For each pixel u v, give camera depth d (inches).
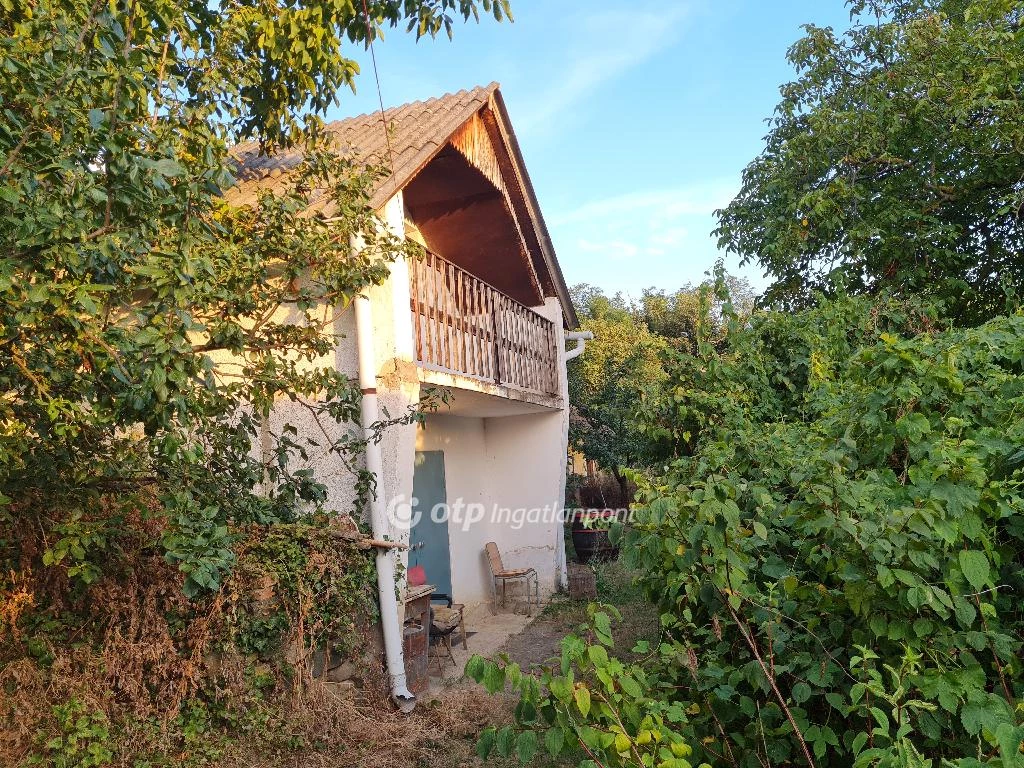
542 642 332.5
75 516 165.2
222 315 177.8
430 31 224.2
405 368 246.5
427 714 221.9
